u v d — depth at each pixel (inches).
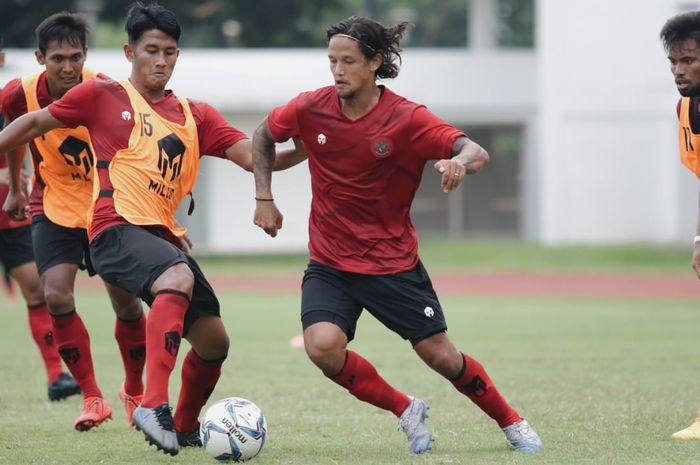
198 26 5885.8
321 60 4239.7
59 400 1277.1
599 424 1066.1
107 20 5792.3
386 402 920.9
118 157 911.7
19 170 1114.7
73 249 1083.3
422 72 4667.8
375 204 896.3
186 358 954.7
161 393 840.3
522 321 2201.0
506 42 7790.4
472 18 5049.2
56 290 1050.7
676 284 3127.5
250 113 4252.0
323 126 890.1
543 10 4498.0
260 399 1256.8
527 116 4744.1
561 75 4483.3
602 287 3073.3
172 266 875.4
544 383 1363.2
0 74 3983.8
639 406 1177.4
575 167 4498.0
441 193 4975.4
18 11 5575.8
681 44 938.1
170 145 926.4
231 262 4010.8
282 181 4367.6
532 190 4808.1
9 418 1149.1
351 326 905.5
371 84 882.8
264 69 4205.2
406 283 898.1
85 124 931.3
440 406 1198.9
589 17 4475.9
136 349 1051.3
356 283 901.8
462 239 4854.8
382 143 879.1
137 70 930.7
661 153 4500.5
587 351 1707.7
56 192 1079.0
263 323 2202.3
